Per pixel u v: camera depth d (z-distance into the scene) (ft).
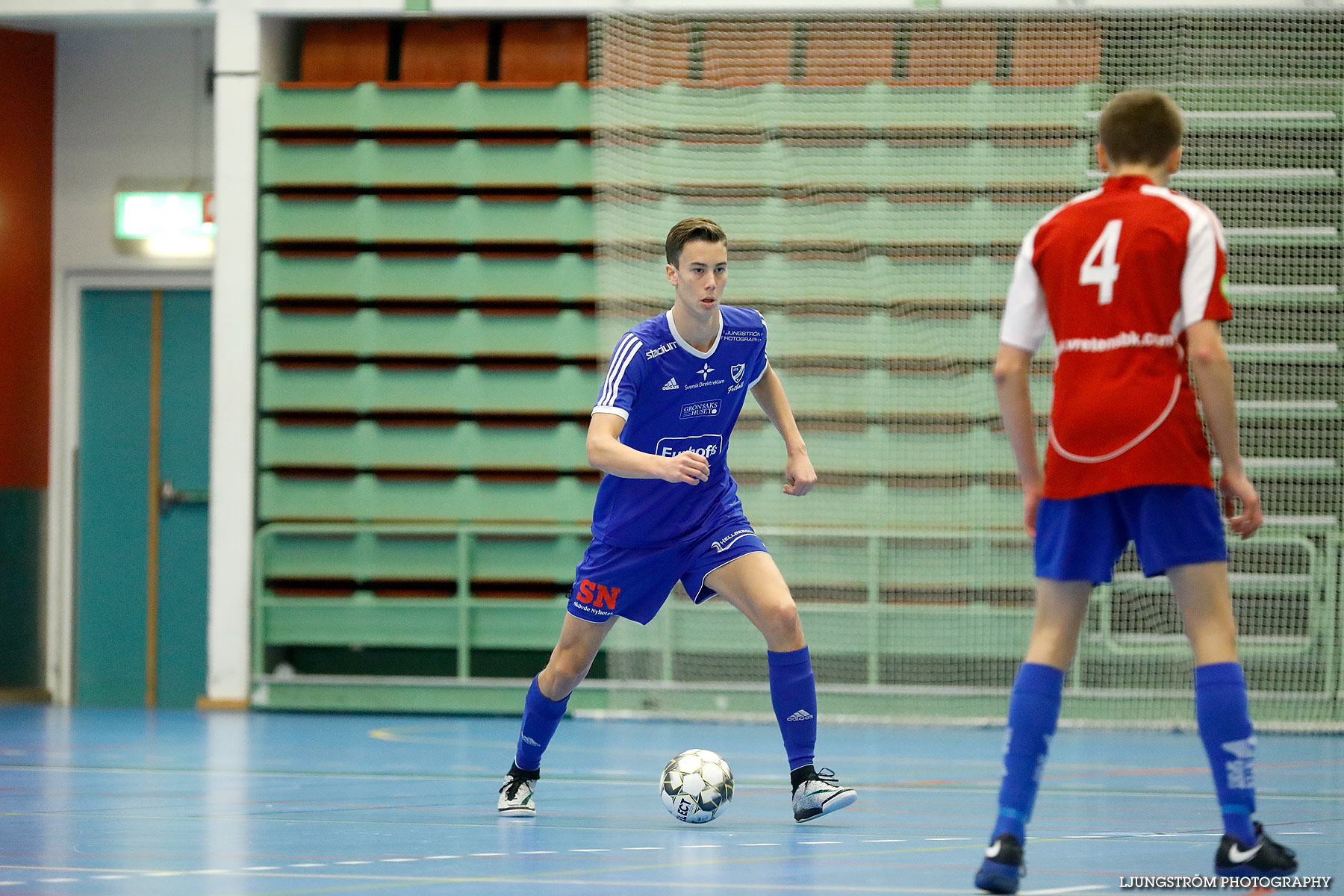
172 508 123.54
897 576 111.45
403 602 112.47
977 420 112.27
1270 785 66.74
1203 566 33.76
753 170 113.09
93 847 42.57
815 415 113.50
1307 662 106.32
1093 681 107.04
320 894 33.42
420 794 59.47
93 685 123.34
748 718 107.04
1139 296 34.06
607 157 110.93
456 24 116.37
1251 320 110.93
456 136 114.83
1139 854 41.14
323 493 114.11
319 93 114.52
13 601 121.39
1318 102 110.01
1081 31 111.24
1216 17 110.32
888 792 62.39
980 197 112.27
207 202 123.54
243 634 113.60
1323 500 109.81
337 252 115.34
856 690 108.37
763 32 113.19
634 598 51.44
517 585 114.93
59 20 119.65
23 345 122.83
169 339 124.47
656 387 49.88
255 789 61.05
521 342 112.98
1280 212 110.52
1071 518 34.50
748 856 40.88
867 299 113.19
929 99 112.47
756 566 50.21
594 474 112.98
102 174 125.18
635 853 41.63
